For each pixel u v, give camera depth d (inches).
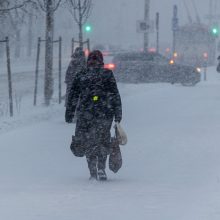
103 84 722.2
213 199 552.4
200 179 679.1
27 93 2124.8
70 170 791.7
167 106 1619.1
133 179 706.2
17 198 581.6
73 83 730.8
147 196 581.9
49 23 1686.8
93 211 514.3
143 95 1977.1
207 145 965.2
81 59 1321.4
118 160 724.7
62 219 485.7
